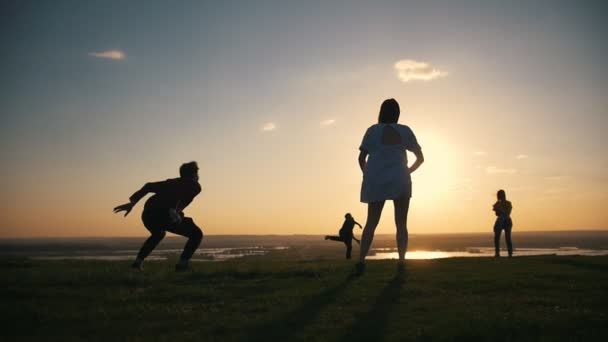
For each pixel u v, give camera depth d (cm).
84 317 487
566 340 393
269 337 410
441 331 416
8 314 489
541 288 655
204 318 482
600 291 630
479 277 736
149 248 923
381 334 416
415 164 748
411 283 675
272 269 846
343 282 685
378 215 735
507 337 407
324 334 418
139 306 541
